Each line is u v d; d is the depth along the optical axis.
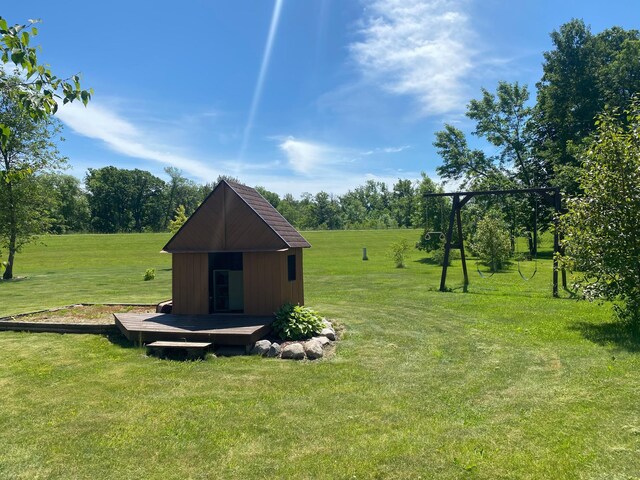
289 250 9.57
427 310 11.57
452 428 4.36
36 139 22.08
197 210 9.45
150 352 7.47
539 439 4.05
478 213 30.16
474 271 23.27
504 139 38.59
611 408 4.68
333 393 5.43
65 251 39.38
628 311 8.51
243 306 9.41
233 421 4.62
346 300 13.66
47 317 10.28
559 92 33.41
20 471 3.66
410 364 6.66
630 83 29.59
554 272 13.85
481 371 6.23
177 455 3.91
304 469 3.62
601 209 8.59
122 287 17.86
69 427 4.52
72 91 3.48
